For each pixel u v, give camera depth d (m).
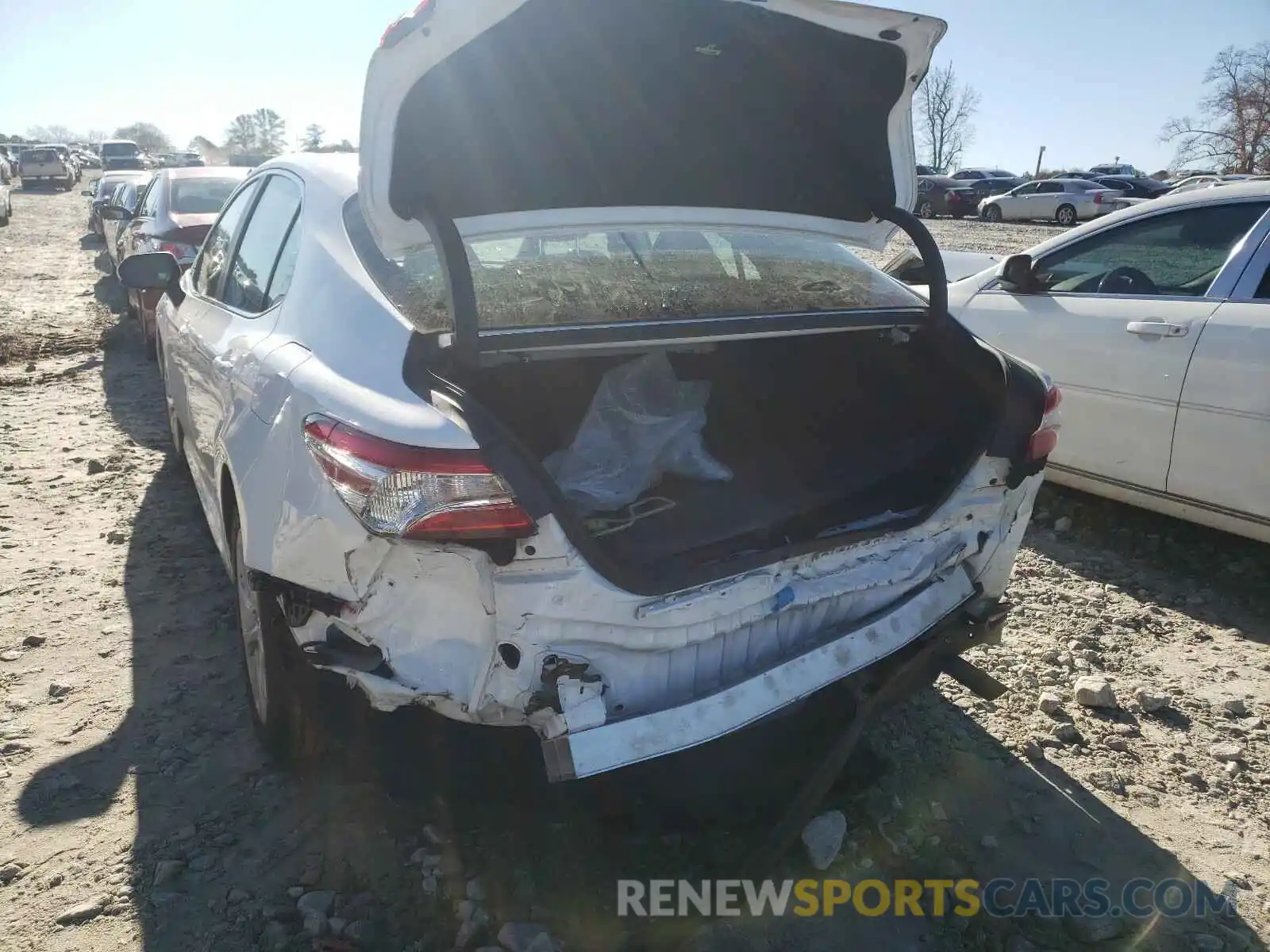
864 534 2.28
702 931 2.20
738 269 2.96
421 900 2.26
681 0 2.02
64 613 3.60
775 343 2.99
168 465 5.34
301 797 2.60
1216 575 4.14
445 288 2.16
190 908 2.22
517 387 2.82
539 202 2.32
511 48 1.96
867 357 2.95
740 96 2.31
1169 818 2.64
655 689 2.06
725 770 2.37
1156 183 31.06
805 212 2.73
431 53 1.91
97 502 4.77
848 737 2.29
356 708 2.11
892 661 2.36
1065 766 2.84
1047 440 2.55
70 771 2.69
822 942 2.20
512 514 1.86
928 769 2.80
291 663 2.33
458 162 2.13
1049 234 24.61
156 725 2.91
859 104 2.49
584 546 1.91
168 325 4.25
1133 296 4.29
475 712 1.97
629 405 2.72
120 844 2.42
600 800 2.32
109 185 19.94
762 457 2.81
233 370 2.84
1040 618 3.77
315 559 2.09
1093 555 4.38
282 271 2.98
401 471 1.88
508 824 2.49
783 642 2.22
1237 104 52.50
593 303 2.53
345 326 2.36
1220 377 3.84
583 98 2.14
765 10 2.12
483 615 1.92
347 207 2.82
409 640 1.99
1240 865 2.47
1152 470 4.15
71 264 15.37
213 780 2.67
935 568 2.44
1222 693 3.24
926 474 2.61
